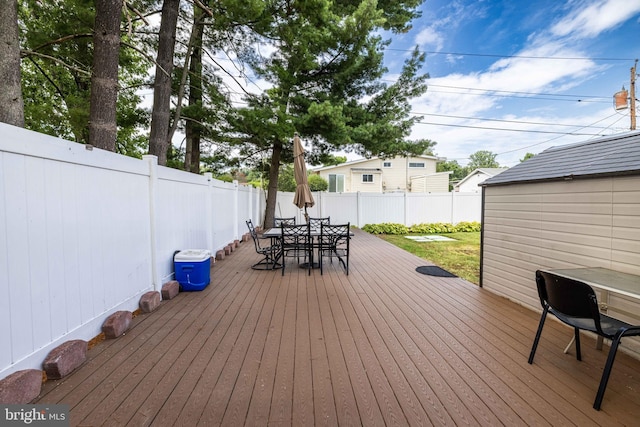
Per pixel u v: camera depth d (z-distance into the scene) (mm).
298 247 4945
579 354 2105
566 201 2752
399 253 6445
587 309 1716
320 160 10188
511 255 3424
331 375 1898
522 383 1829
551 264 2904
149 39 6887
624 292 1732
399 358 2119
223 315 2922
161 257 3457
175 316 2891
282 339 2408
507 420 1505
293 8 6391
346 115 8609
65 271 2002
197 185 4637
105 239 2459
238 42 7023
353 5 8438
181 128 8281
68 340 2014
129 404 1599
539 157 3703
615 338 1607
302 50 7145
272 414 1537
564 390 1762
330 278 4387
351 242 8031
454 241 8820
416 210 11398
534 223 3104
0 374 1513
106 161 2457
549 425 1472
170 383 1795
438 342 2375
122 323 2490
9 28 2615
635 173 2137
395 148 9156
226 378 1854
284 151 10195
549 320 2840
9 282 1580
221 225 5996
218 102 7133
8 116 2617
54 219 1907
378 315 2949
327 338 2432
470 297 3539
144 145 11312
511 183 3391
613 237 2354
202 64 7621
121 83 9281
